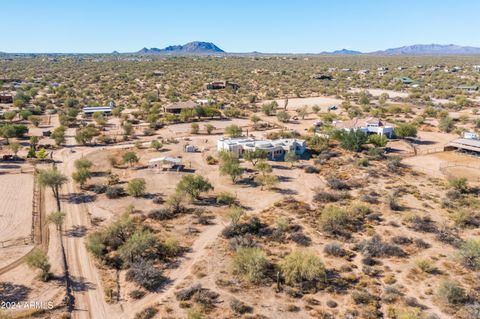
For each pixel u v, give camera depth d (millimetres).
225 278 39500
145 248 43250
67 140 97688
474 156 83125
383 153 83562
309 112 139500
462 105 143500
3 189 63438
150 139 99750
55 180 59906
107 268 41750
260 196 62344
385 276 40250
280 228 49750
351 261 43406
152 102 153625
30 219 52938
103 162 79500
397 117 126125
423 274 40531
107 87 187250
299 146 85812
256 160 78000
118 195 61969
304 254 40156
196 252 44844
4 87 182250
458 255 42562
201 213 55031
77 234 49281
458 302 35656
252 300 36094
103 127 112250
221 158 76375
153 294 37156
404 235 48781
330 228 50094
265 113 134375
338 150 89062
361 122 104875
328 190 65000
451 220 53000
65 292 37188
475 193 62594
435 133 105875
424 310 34781
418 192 63094
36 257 39125
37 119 112750
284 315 34031
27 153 84250
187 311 34344
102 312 34688
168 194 62812
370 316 33812
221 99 164750
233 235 48562
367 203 58688
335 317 33844
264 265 40500
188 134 105438
